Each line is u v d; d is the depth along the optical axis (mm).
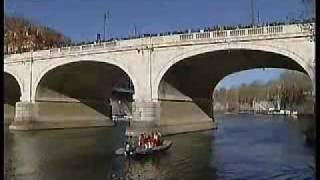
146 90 56031
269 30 47625
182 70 58906
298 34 45594
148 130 53562
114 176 28672
